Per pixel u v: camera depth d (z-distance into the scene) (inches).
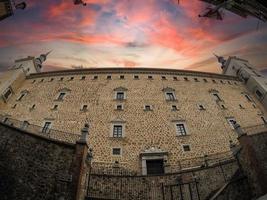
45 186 527.8
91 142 1003.9
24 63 1577.3
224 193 581.9
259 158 613.0
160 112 1179.3
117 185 660.7
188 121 1146.0
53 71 1515.7
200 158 940.6
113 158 936.3
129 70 1483.8
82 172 556.4
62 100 1268.5
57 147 591.2
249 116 1282.0
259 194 563.8
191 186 679.1
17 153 588.7
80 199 533.3
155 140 1024.9
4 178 543.2
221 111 1258.0
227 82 1567.4
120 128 1084.5
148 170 908.0
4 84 1315.2
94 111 1175.0
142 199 646.5
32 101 1286.9
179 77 1482.5
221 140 1065.5
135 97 1269.7
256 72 1598.2
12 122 902.4
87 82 1403.8
